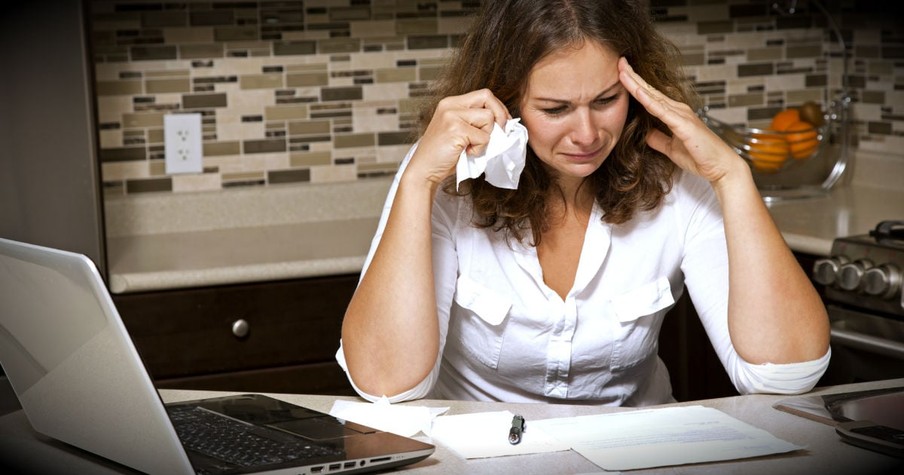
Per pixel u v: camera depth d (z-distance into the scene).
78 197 2.33
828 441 1.30
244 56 2.85
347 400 1.52
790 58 3.25
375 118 2.98
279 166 2.93
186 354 2.40
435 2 2.97
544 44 1.45
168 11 2.78
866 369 2.27
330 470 1.18
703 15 3.17
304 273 2.45
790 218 2.70
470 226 1.67
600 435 1.32
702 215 1.68
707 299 1.64
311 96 2.92
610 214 1.64
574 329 1.66
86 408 1.23
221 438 1.28
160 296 2.37
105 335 1.12
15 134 2.28
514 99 1.54
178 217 2.84
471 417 1.41
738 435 1.31
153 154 2.83
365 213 2.99
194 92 2.83
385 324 1.50
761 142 2.92
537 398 1.73
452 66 1.69
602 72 1.47
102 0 2.73
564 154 1.51
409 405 1.48
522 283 1.65
